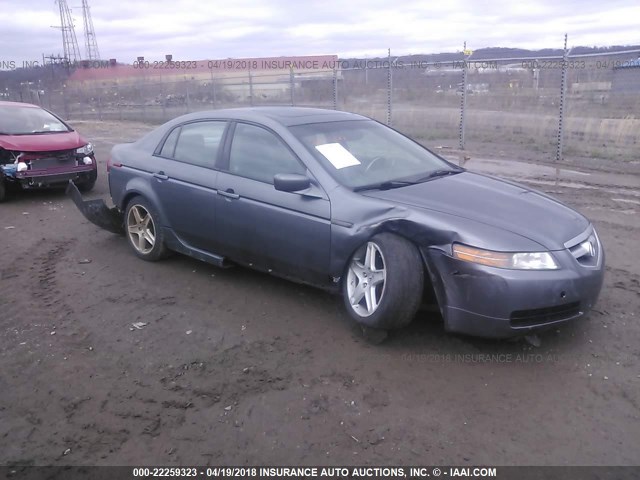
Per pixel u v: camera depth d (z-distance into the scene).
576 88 13.20
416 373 3.73
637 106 12.34
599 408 3.35
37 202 9.09
